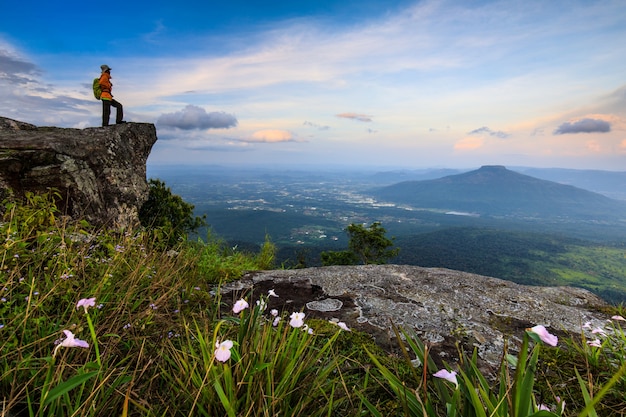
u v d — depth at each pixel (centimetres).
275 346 168
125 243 320
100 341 176
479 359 227
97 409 129
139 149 716
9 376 143
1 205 370
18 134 502
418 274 427
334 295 348
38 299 187
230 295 340
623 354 206
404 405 117
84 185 477
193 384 146
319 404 154
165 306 243
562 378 196
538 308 321
